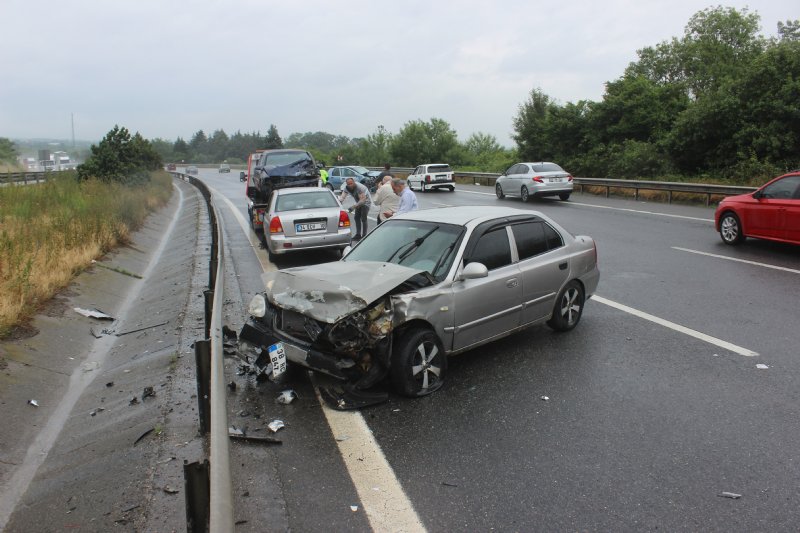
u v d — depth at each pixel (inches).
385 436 167.5
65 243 439.2
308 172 673.6
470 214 237.8
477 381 206.8
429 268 209.3
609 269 393.7
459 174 1540.4
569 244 258.1
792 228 414.9
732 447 156.8
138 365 239.1
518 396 193.5
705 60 1408.7
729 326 263.0
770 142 786.2
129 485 143.8
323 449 160.7
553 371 215.0
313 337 182.1
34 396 207.6
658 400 188.1
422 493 138.9
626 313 288.7
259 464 153.0
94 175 997.2
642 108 1115.9
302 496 138.3
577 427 170.9
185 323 287.0
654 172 951.6
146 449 161.3
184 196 1423.5
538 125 1365.7
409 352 188.7
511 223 236.5
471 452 157.8
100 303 343.9
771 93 809.5
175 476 146.3
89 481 149.7
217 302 215.0
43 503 142.9
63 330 276.7
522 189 908.0
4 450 170.4
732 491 136.3
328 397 191.5
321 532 124.6
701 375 207.6
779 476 142.1
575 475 145.1
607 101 1158.3
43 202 634.2
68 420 197.0
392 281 185.9
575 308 262.7
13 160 2623.0
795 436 161.6
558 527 124.9
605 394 193.9
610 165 1058.1
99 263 428.1
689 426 169.6
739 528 123.0
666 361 222.2
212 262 296.4
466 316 205.9
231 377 213.6
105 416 194.1
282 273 209.2
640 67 1520.7
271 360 186.2
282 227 451.5
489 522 127.2
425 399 192.5
